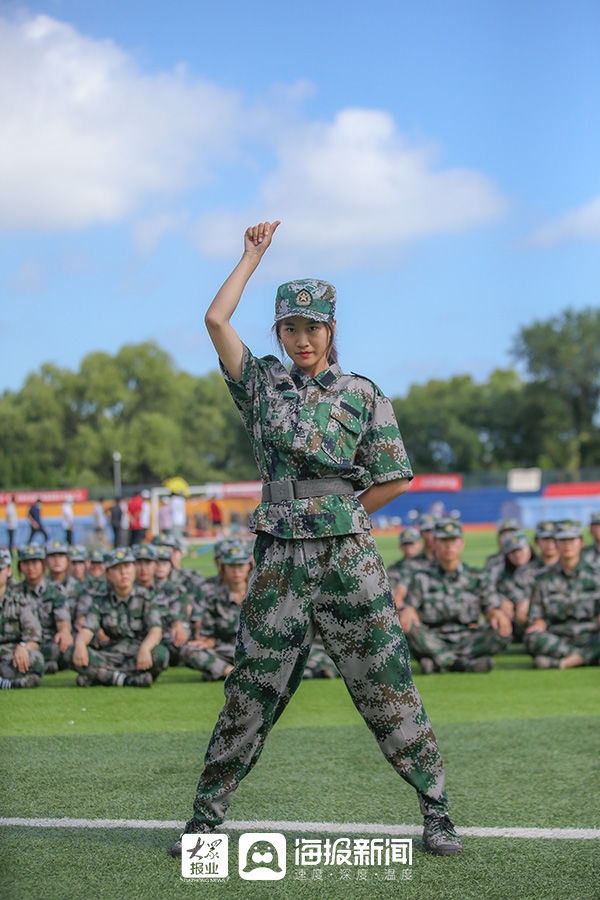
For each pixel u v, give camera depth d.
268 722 4.77
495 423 90.81
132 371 85.31
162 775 6.60
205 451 89.44
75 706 9.58
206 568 29.14
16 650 10.84
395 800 5.96
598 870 4.68
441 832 4.95
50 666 11.92
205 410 88.50
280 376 4.88
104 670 10.87
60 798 6.00
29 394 82.00
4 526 47.75
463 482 57.28
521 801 5.89
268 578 4.70
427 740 4.85
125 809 5.76
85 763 6.97
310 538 4.66
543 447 90.00
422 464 90.25
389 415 4.95
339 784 6.35
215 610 11.98
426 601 12.07
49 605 11.94
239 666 4.73
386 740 4.84
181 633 11.79
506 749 7.32
